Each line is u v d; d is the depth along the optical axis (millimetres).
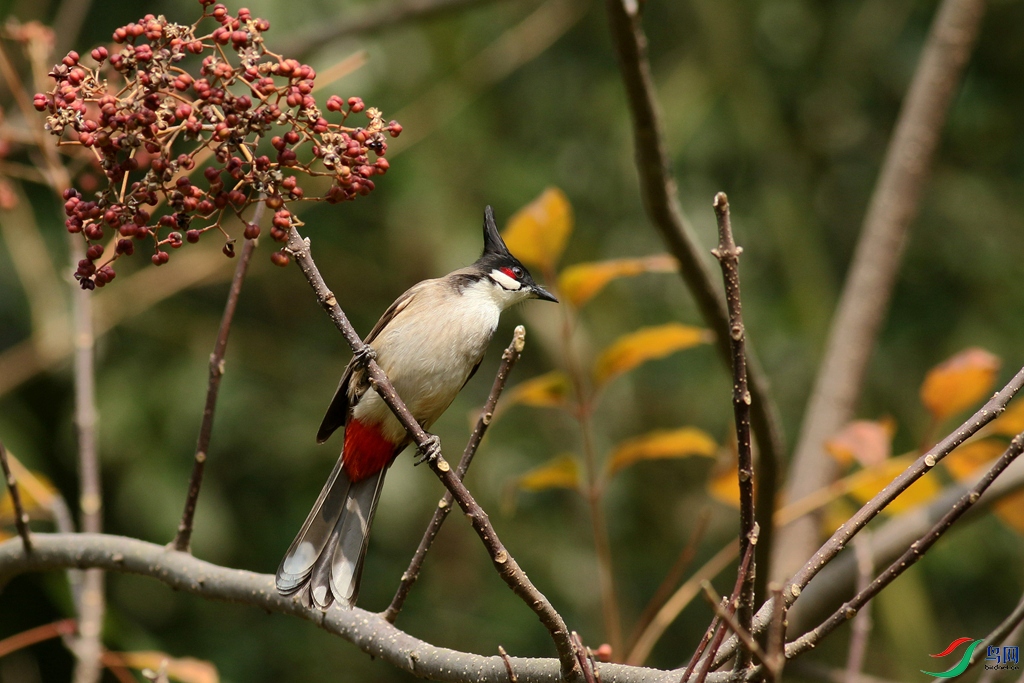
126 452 11734
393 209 12414
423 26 11852
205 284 12023
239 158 3604
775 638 3096
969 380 5137
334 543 5020
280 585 4703
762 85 12500
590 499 5641
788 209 12008
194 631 12609
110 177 3488
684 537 13133
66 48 8812
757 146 12289
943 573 12414
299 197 3598
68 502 12766
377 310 13180
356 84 10992
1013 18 13805
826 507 6434
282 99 3623
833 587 5730
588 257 12734
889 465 5301
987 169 13883
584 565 12469
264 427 12328
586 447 5652
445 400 6016
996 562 12508
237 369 12500
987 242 13258
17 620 13055
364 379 5508
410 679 12594
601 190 13352
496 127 13320
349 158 3604
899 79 13789
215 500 11688
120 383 11961
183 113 3498
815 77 13789
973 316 12945
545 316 11734
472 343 6070
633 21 5078
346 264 13156
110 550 5043
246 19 3508
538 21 11992
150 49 3438
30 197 12016
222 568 4918
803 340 12086
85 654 5246
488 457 12383
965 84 13734
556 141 13680
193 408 12008
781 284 13031
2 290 12086
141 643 6961
